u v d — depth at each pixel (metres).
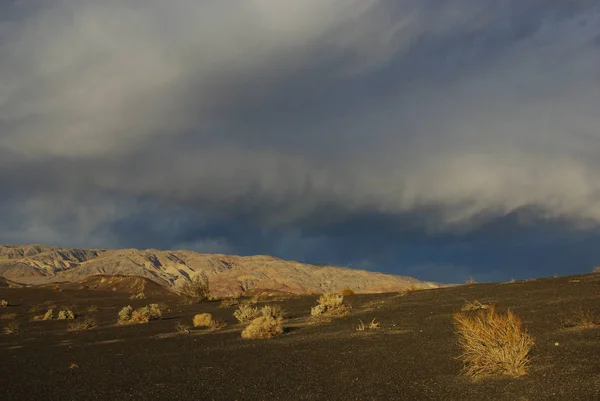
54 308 45.41
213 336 18.47
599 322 12.15
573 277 25.86
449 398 7.37
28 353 17.64
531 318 14.38
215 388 9.37
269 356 12.63
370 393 8.07
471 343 9.16
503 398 7.03
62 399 9.30
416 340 12.96
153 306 31.64
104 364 13.47
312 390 8.62
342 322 18.98
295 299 36.38
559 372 7.87
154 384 10.12
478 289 26.31
